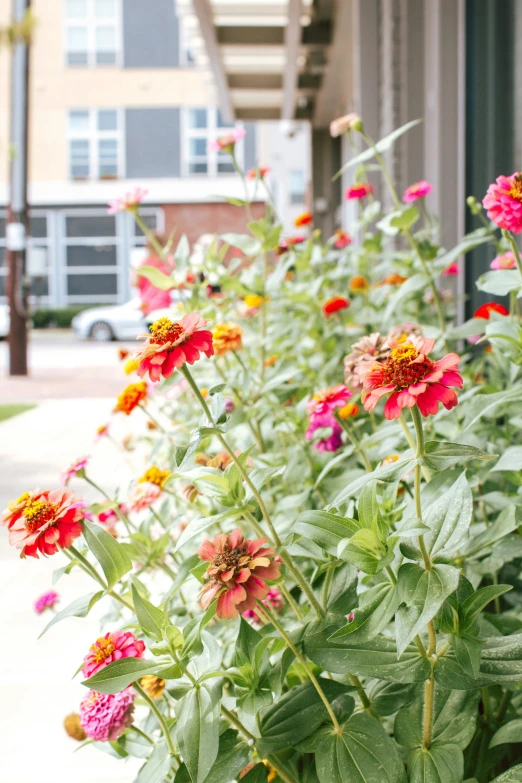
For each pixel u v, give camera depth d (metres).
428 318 3.14
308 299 3.19
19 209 11.27
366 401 1.05
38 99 23.75
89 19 23.50
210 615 1.09
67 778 1.88
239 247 2.62
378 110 6.66
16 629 2.63
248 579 1.04
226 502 1.23
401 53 5.62
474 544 1.34
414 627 1.00
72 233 24.23
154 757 1.28
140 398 2.01
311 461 2.03
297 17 7.37
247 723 1.16
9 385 10.18
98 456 5.29
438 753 1.14
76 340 19.30
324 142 13.29
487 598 1.09
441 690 1.24
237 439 2.43
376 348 1.40
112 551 1.21
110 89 23.72
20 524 1.16
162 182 23.70
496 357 2.32
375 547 1.08
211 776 1.13
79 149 24.03
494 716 1.40
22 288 11.21
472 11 4.05
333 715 1.17
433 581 1.04
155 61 23.61
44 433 6.46
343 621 1.21
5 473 4.94
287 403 2.73
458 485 1.14
